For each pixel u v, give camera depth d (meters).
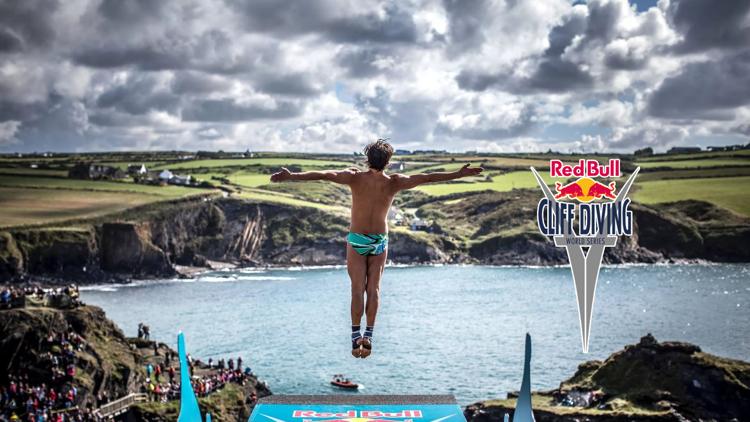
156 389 61.72
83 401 55.94
